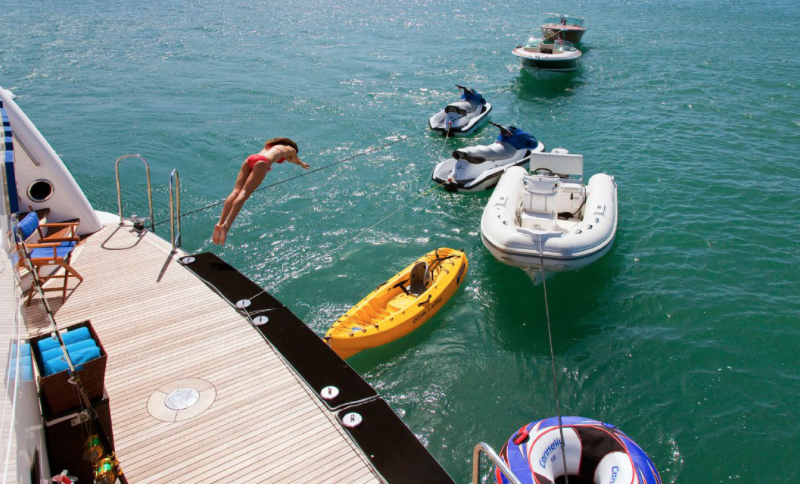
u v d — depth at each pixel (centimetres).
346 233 1369
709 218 1416
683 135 1977
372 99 2423
